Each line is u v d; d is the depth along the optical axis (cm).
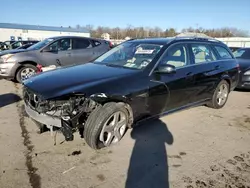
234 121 484
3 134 392
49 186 271
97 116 325
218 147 371
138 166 313
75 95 314
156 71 394
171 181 286
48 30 5578
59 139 376
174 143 378
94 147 333
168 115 479
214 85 521
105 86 336
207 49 520
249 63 765
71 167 306
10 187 267
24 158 322
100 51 934
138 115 379
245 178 295
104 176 291
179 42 455
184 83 438
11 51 815
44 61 814
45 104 318
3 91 699
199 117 499
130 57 439
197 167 315
